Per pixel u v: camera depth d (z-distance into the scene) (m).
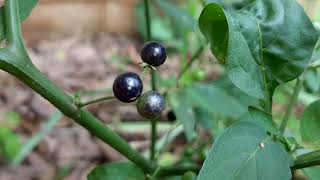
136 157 0.21
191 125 0.25
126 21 0.65
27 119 0.50
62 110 0.18
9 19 0.17
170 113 0.28
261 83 0.18
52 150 0.46
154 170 0.21
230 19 0.17
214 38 0.19
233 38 0.17
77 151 0.46
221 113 0.28
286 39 0.18
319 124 0.19
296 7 0.18
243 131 0.16
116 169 0.21
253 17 0.18
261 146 0.16
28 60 0.17
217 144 0.16
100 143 0.46
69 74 0.58
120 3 0.64
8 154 0.42
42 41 0.64
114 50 0.62
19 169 0.43
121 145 0.20
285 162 0.16
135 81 0.16
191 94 0.28
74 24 0.65
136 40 0.64
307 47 0.18
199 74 0.29
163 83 0.28
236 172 0.16
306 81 0.27
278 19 0.18
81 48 0.62
